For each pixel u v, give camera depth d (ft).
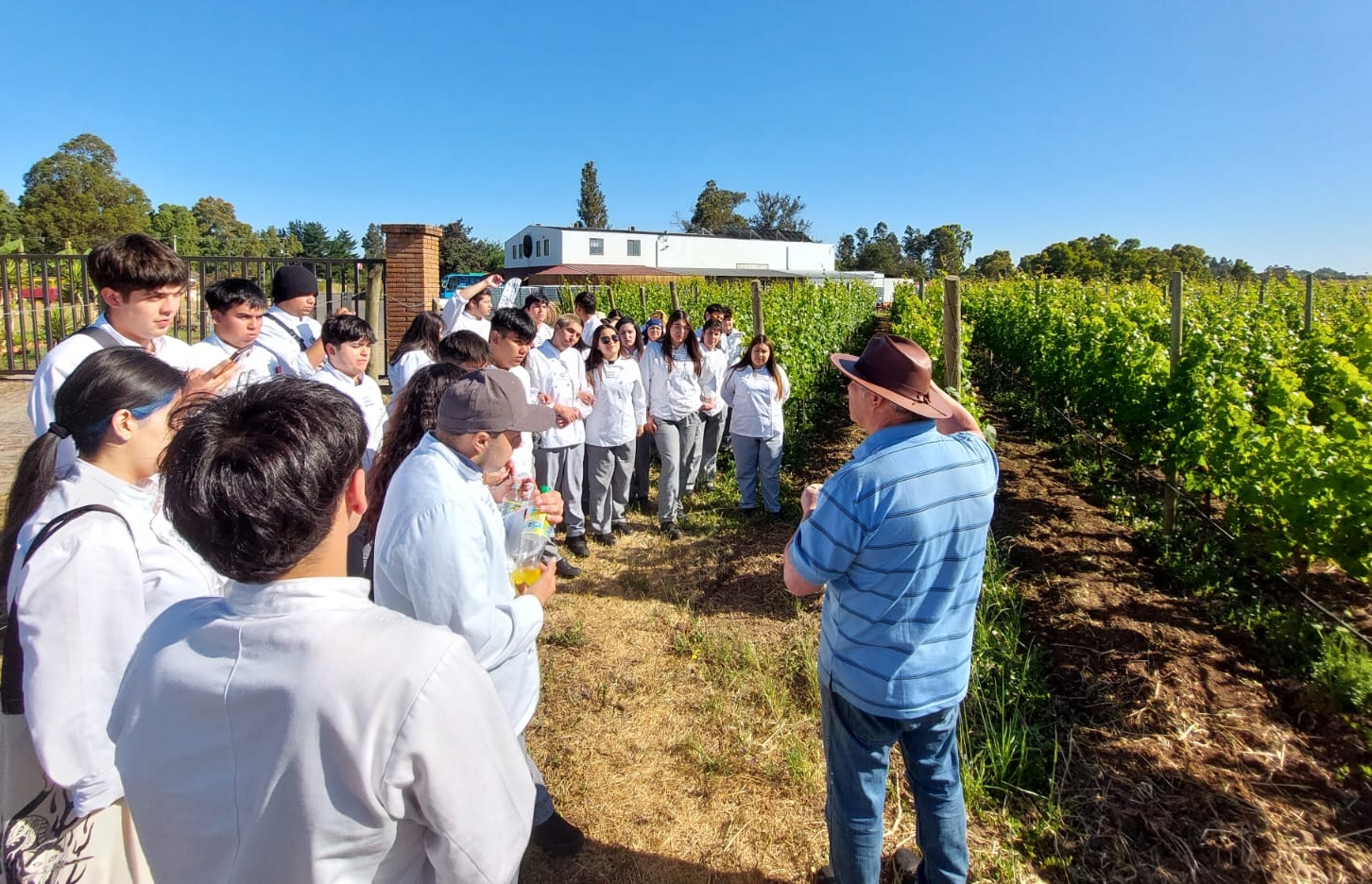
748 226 338.34
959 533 6.84
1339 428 13.58
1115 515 20.06
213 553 3.47
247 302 12.07
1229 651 13.57
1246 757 10.94
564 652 14.06
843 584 7.06
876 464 6.70
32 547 4.99
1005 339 45.68
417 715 3.43
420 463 6.73
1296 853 9.33
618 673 13.32
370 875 3.64
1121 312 28.45
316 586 3.61
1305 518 13.15
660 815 10.03
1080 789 10.41
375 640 3.52
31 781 5.22
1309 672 12.47
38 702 4.85
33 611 4.87
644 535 20.21
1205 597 15.23
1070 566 16.94
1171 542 17.38
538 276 147.64
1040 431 31.53
